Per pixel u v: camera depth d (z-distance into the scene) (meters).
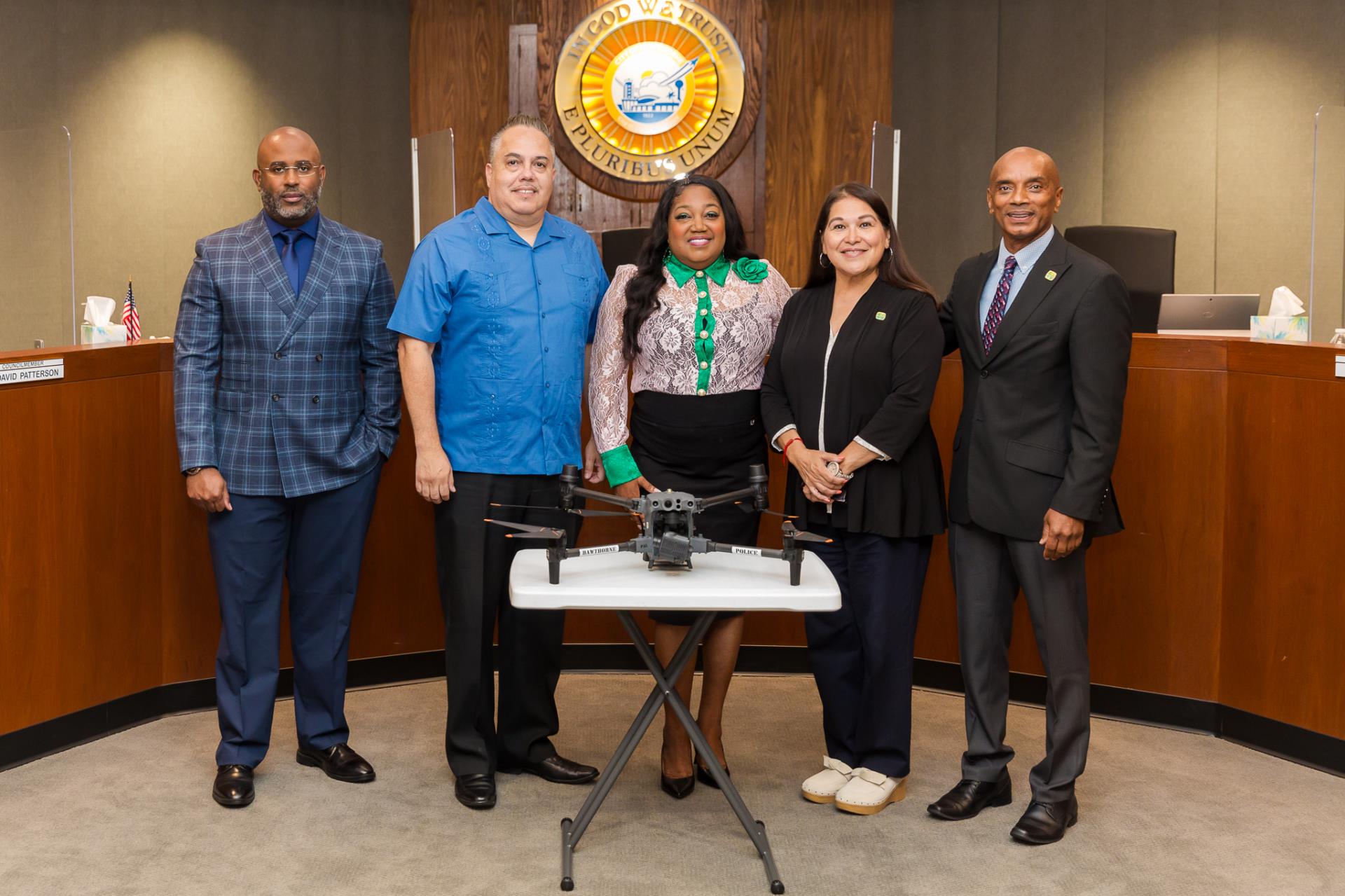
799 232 6.56
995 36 6.88
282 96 6.93
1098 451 2.69
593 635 4.11
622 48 5.95
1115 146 6.63
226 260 3.00
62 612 3.33
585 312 3.08
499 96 6.65
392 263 7.30
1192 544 3.55
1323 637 3.25
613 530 3.94
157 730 3.53
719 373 2.95
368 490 3.15
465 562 2.99
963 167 7.01
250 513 3.03
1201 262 6.43
